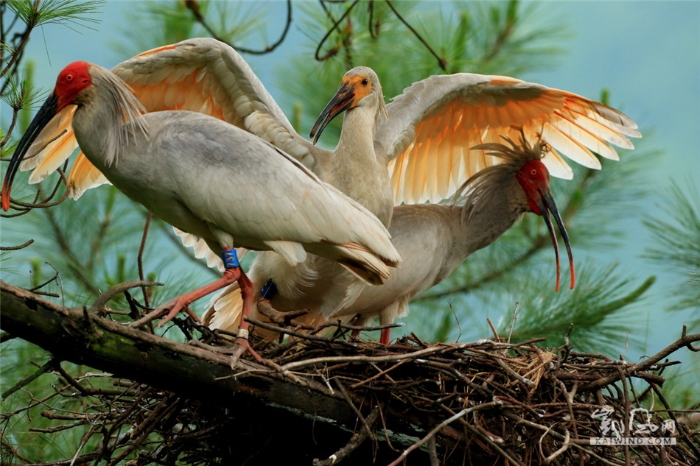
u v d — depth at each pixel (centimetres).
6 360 1248
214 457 1075
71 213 1473
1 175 1328
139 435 1016
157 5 1523
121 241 1492
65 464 1084
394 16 1585
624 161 1579
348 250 1050
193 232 1059
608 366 1066
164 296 1324
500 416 1014
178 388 929
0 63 1080
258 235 1018
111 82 1016
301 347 1060
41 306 845
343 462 1059
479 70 1579
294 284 1255
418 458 1051
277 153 1048
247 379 950
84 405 1096
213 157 1012
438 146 1476
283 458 1053
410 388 1012
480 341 1036
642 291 1373
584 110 1435
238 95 1235
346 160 1225
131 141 1012
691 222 1305
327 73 1581
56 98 1010
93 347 870
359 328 1035
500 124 1472
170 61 1190
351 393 1000
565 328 1399
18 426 1197
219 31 1526
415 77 1575
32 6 1033
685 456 1083
